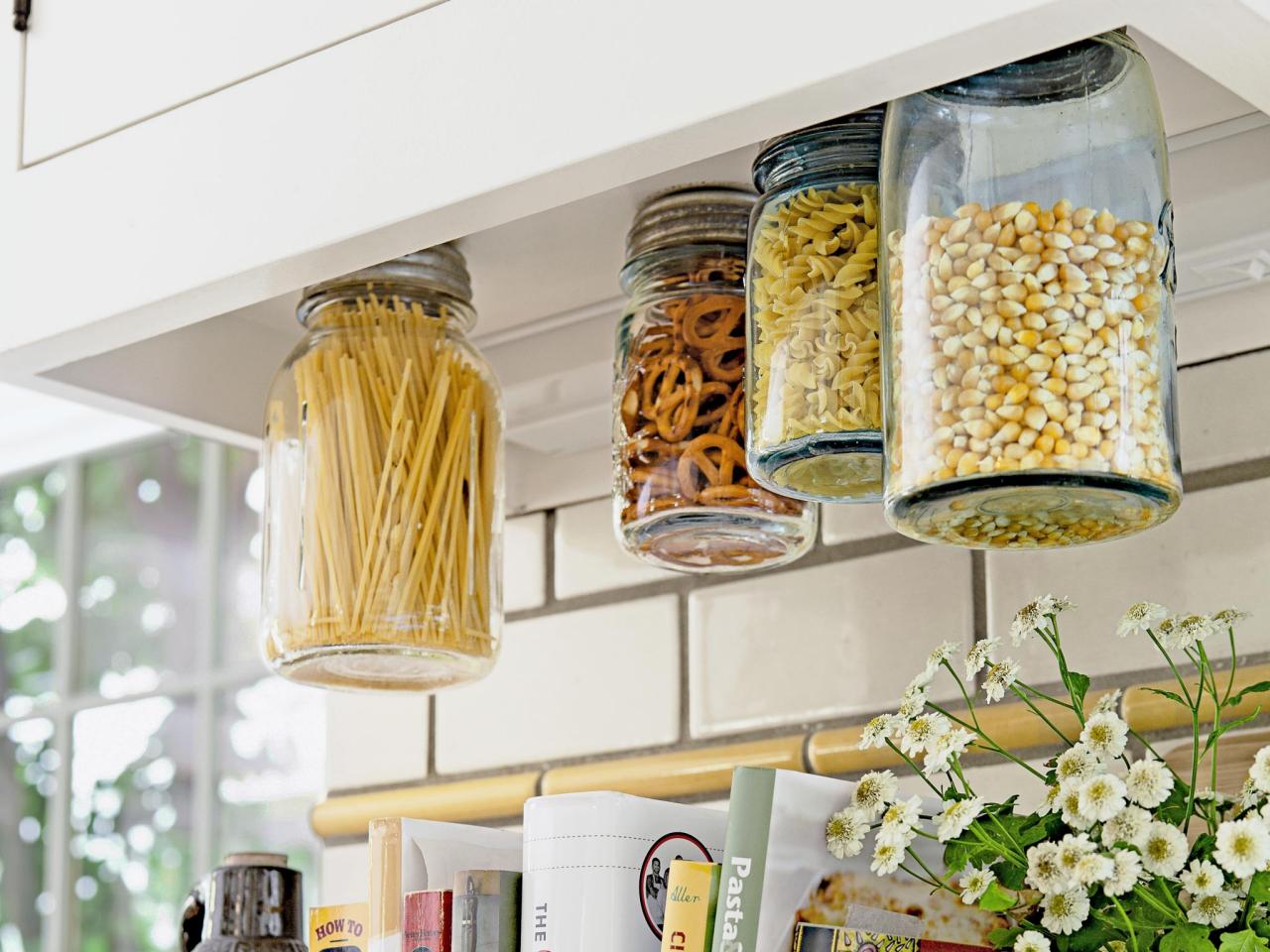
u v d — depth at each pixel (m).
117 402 0.99
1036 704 0.90
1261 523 0.87
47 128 0.89
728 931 0.68
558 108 0.71
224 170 0.81
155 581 2.59
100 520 2.66
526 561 1.15
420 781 1.17
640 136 0.68
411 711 1.18
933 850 0.74
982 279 0.66
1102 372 0.65
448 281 0.95
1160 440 0.66
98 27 0.88
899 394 0.68
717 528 0.86
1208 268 0.85
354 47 0.78
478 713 1.15
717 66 0.67
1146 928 0.66
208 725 2.47
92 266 0.85
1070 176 0.66
